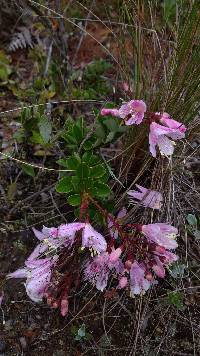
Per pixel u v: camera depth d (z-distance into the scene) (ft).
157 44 1.16
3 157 1.27
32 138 1.22
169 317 1.08
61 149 1.29
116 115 1.00
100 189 1.04
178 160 1.13
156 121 0.99
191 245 1.17
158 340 1.06
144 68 1.20
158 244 0.97
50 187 1.23
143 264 0.99
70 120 1.20
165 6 1.23
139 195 1.07
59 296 1.00
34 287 0.99
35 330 1.08
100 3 1.52
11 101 1.45
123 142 1.21
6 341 1.06
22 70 1.53
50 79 1.42
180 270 1.09
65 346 1.06
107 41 1.56
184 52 1.05
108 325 1.08
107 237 1.04
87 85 1.41
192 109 1.11
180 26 1.15
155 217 1.11
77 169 1.02
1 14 1.56
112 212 1.10
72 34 1.55
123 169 1.15
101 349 1.04
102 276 1.01
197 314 1.10
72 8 1.49
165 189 1.12
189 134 1.12
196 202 1.21
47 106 1.32
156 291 1.11
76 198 1.03
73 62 1.48
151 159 1.12
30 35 1.54
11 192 1.21
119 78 1.37
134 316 1.08
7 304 1.10
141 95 1.15
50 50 1.40
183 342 1.07
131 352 1.04
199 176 1.26
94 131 1.16
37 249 1.03
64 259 1.00
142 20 1.14
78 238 0.96
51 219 1.21
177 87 1.07
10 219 1.21
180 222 1.15
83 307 1.06
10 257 1.16
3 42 1.60
